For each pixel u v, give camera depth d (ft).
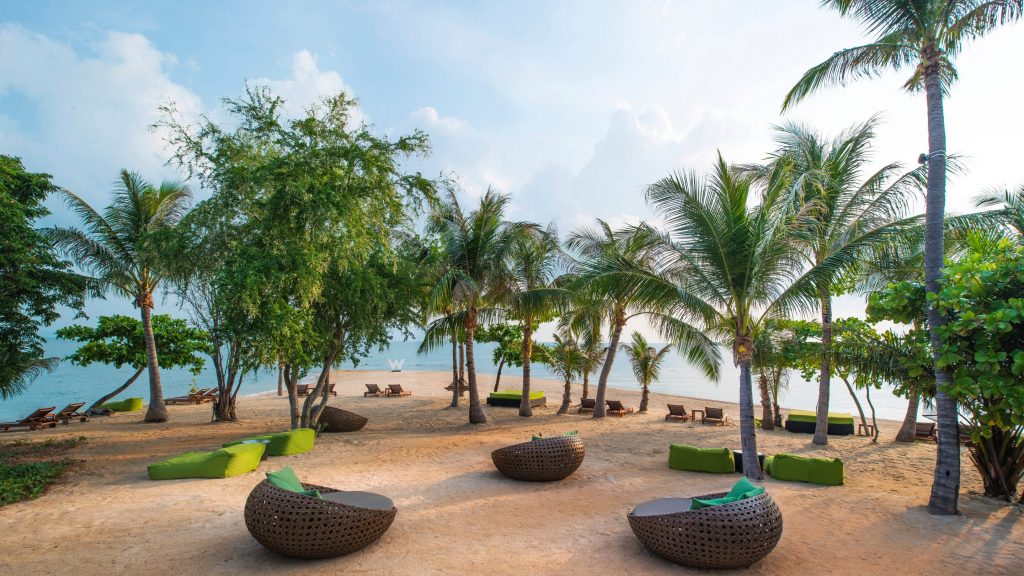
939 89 29.19
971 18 28.27
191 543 22.47
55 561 20.54
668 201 36.29
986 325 24.59
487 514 26.84
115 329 72.18
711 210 34.94
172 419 66.33
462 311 64.90
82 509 27.17
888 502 29.32
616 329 67.62
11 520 25.54
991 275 25.86
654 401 93.66
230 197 43.45
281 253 42.22
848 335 35.24
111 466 38.29
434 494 30.55
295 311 42.22
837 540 23.30
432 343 71.15
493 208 59.41
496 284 60.70
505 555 21.45
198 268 46.44
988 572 20.10
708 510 19.66
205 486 31.71
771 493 31.09
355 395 98.43
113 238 61.36
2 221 38.60
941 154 28.94
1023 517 26.96
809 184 40.01
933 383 30.71
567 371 72.38
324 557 20.75
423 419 66.39
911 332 32.04
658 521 20.42
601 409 67.36
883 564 20.76
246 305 38.70
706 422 63.00
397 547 22.25
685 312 37.17
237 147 45.27
